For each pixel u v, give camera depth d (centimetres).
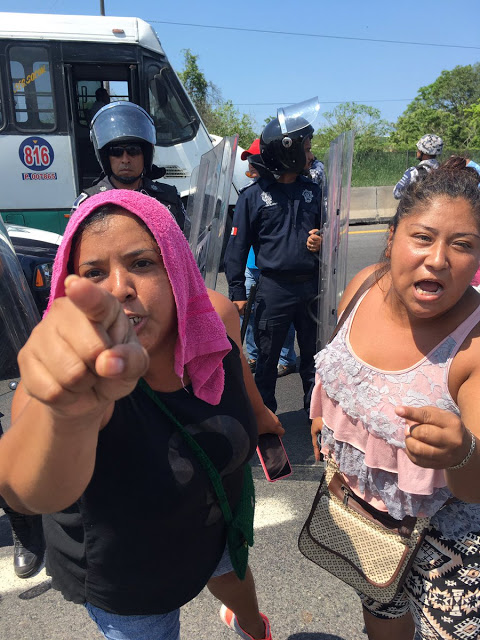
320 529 153
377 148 2439
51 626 204
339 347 139
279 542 247
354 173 1733
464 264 114
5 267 195
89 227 94
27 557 226
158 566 115
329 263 308
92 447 77
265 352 330
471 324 122
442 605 131
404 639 158
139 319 96
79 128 723
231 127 2361
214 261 291
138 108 295
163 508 108
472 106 3138
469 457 98
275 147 297
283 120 297
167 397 109
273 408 343
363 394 130
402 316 128
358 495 143
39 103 691
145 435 105
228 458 117
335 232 304
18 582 225
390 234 139
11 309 197
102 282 95
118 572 114
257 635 173
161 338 103
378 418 127
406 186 127
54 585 126
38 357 61
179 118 736
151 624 124
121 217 95
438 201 114
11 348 203
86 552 114
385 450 130
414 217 117
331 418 144
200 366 111
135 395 105
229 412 117
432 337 125
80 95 723
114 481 105
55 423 70
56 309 62
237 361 123
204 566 125
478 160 1662
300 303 320
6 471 80
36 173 705
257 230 319
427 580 134
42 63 678
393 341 129
